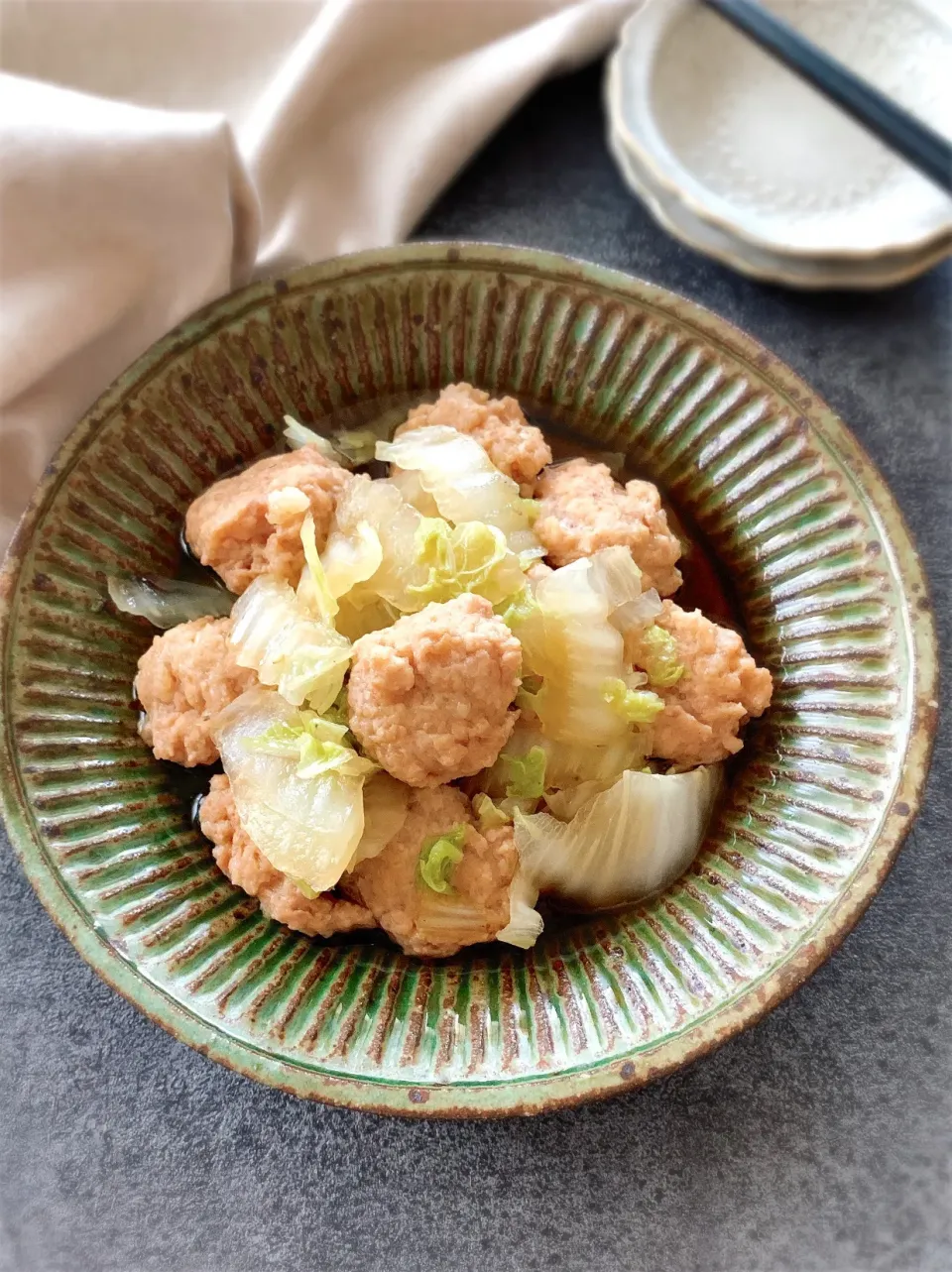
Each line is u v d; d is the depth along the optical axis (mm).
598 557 217
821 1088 228
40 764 201
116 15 261
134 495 226
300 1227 217
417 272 235
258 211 251
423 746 196
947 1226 221
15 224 223
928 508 273
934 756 254
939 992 236
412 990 202
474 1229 218
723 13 278
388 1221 217
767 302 290
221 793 211
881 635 219
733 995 192
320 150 276
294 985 196
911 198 287
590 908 217
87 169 222
